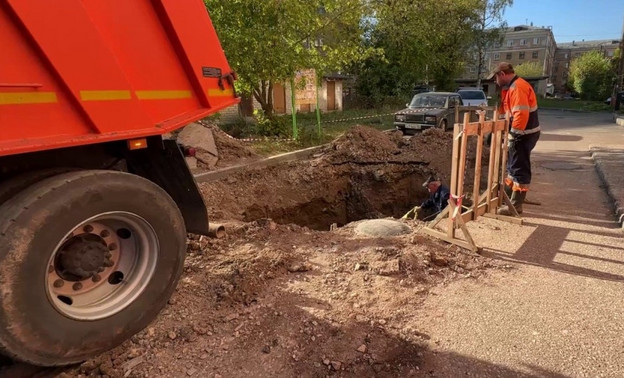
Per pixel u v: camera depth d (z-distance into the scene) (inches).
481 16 1446.9
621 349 110.4
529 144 218.4
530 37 3597.4
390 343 112.4
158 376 100.5
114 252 112.6
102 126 101.8
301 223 335.6
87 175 98.3
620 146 455.2
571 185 291.0
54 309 94.3
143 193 109.0
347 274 151.4
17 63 86.6
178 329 117.2
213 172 306.3
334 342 112.2
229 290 135.3
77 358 100.3
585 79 2073.1
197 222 141.5
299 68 448.1
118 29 106.9
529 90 213.5
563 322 123.0
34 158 105.6
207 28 137.0
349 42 494.3
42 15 89.0
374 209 362.9
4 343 86.6
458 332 118.0
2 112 84.8
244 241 180.5
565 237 192.4
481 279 150.9
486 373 102.1
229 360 106.0
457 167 176.9
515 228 204.8
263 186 319.6
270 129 490.3
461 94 927.0
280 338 113.9
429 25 1063.0
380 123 730.8
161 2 116.2
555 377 100.7
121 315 108.0
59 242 93.3
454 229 181.5
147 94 115.4
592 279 150.6
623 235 194.2
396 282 145.5
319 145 457.4
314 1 429.1
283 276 149.6
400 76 1077.1
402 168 378.0
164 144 131.0
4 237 85.0
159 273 116.1
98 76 100.4
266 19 408.5
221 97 143.3
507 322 123.0
